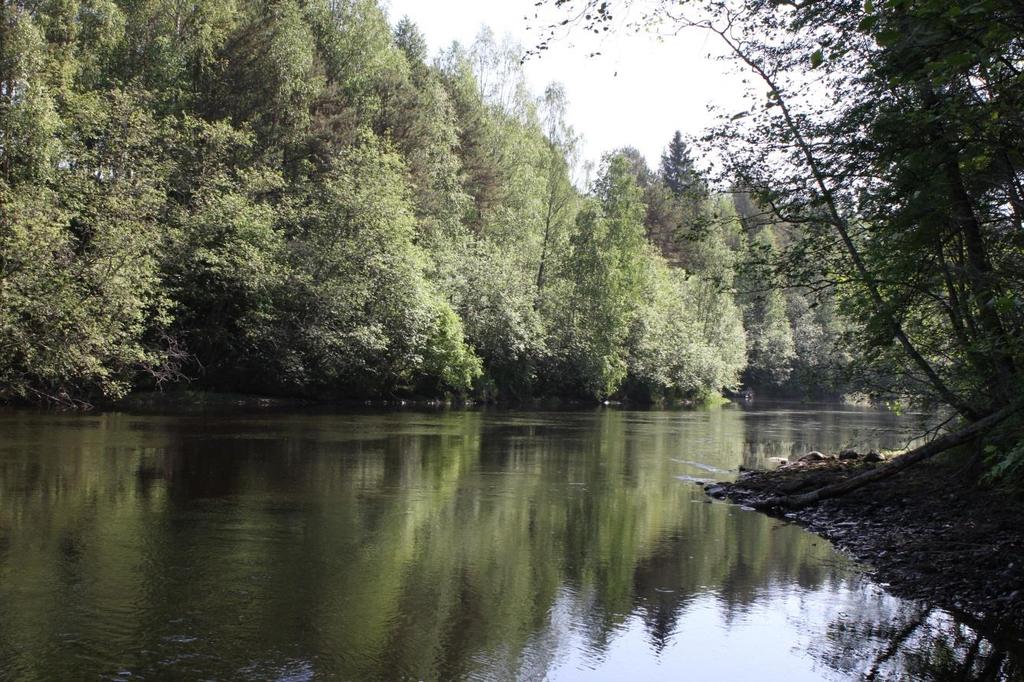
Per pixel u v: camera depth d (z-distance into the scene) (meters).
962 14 6.05
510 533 10.72
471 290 46.25
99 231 25.47
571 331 51.75
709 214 14.14
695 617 7.48
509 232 55.25
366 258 36.66
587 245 53.38
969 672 6.26
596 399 53.38
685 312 64.75
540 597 7.91
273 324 34.97
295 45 39.56
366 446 20.02
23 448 16.97
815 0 10.50
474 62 64.88
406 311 37.72
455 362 41.28
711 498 14.20
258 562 8.74
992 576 8.65
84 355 24.59
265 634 6.55
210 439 19.97
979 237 10.87
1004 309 8.95
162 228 30.78
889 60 7.54
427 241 45.88
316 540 9.86
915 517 11.76
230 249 33.09
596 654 6.47
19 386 25.14
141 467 14.97
